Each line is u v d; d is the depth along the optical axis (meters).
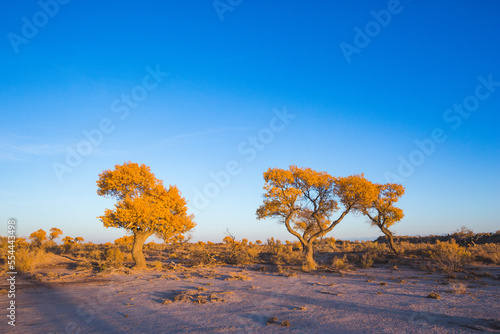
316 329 8.30
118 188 24.42
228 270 23.73
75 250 41.38
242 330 8.33
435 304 10.95
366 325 8.59
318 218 28.16
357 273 21.39
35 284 17.08
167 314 10.17
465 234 51.59
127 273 21.42
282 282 17.23
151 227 24.66
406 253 35.78
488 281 16.22
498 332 7.71
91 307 11.48
